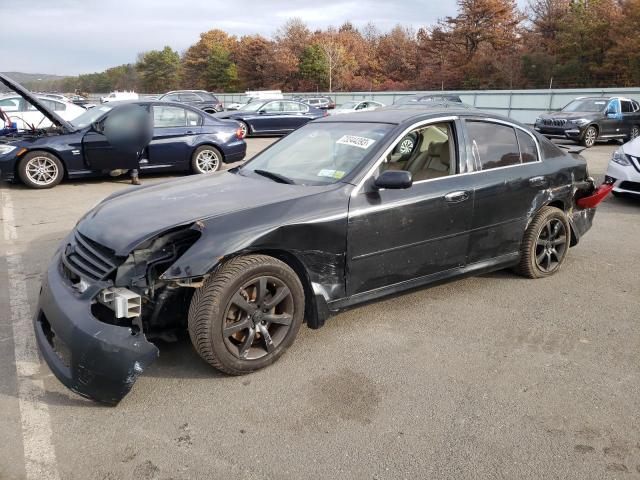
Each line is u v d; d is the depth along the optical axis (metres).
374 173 3.60
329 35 72.31
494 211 4.21
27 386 3.05
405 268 3.77
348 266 3.47
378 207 3.53
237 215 3.11
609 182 8.30
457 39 54.16
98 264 2.92
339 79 66.94
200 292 2.96
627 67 38.81
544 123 17.70
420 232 3.77
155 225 3.02
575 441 2.61
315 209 3.30
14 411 2.81
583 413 2.84
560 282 4.79
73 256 3.13
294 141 4.40
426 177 3.87
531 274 4.75
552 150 4.86
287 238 3.16
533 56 45.03
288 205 3.26
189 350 3.46
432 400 2.95
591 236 6.42
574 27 42.66
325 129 4.34
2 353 3.43
